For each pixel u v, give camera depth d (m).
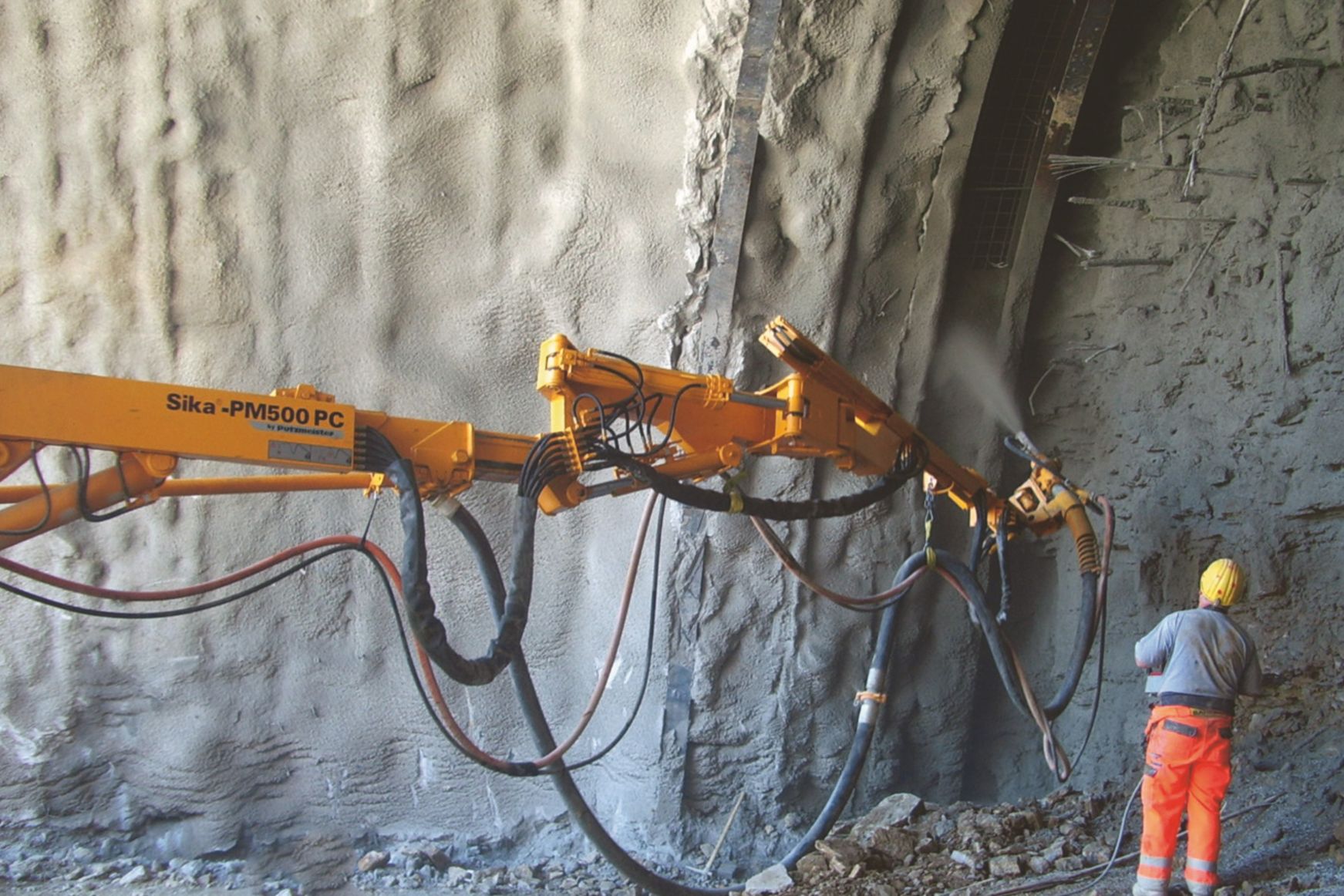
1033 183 8.14
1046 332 8.73
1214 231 7.91
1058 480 6.43
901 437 5.78
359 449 4.19
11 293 7.34
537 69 7.31
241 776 7.96
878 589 8.45
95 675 7.76
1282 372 7.52
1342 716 6.87
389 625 7.98
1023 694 6.05
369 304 7.55
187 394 3.89
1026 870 6.30
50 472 7.33
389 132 7.29
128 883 7.52
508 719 8.20
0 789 7.76
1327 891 5.04
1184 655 5.03
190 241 7.33
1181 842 6.30
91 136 7.14
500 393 7.74
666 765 8.20
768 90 7.16
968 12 7.19
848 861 6.66
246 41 7.09
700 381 4.94
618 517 8.11
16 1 6.86
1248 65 7.62
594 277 7.60
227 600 4.43
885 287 7.93
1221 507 7.87
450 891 7.66
